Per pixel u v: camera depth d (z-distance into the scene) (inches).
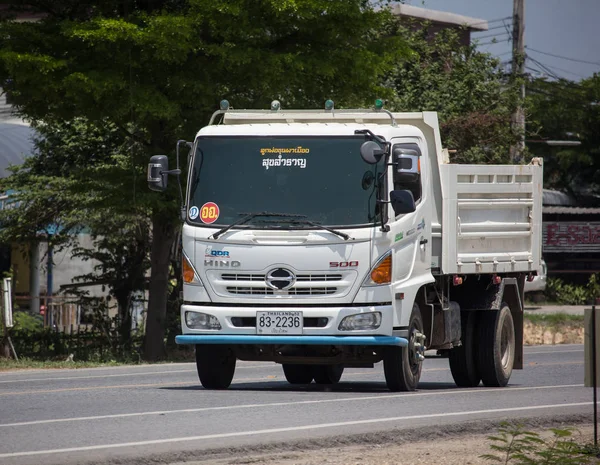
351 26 2455.7
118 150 3129.9
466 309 1669.5
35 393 1406.3
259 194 1408.7
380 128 1422.2
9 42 2404.0
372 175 1390.3
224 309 1397.6
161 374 1879.9
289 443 960.3
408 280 1423.5
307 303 1380.4
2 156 3506.4
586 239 5280.5
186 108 2534.5
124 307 3102.9
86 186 2583.7
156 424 1066.1
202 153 1440.7
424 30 4183.1
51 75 2333.9
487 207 1638.8
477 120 3843.5
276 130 1432.1
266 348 1456.7
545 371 2073.1
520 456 893.8
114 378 1765.5
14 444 933.8
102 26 2278.5
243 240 1392.7
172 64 2433.6
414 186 1453.0
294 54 2437.3
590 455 947.3
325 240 1376.7
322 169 1405.0
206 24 2439.7
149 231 3065.9
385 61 2522.1
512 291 1726.1
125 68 2372.0
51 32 2466.8
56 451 895.1
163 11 2415.1
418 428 1051.9
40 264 3796.8
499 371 1681.8
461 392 1477.6
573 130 6117.1
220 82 2485.2
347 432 1017.5
